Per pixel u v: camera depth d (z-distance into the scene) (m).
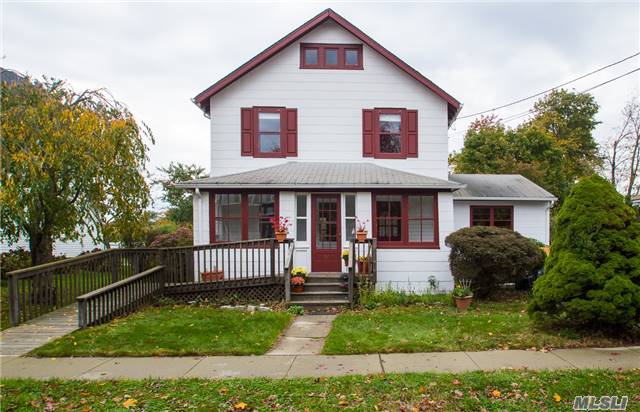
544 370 4.90
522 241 9.73
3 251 14.73
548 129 30.38
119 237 10.60
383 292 10.09
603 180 6.77
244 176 11.62
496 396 4.18
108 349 6.12
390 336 6.63
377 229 11.57
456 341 6.27
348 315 8.48
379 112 13.15
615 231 6.32
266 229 11.49
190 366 5.41
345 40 13.20
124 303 8.55
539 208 13.92
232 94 12.99
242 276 11.30
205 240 11.30
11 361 5.70
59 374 5.16
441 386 4.44
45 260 9.88
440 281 11.40
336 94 13.12
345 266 11.45
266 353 5.98
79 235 10.55
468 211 13.87
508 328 6.91
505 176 16.19
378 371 5.05
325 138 13.11
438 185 11.05
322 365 5.36
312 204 11.64
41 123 8.75
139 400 4.25
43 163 8.53
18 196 8.33
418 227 11.80
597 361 5.25
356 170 12.30
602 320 6.18
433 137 13.12
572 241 6.56
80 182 9.27
